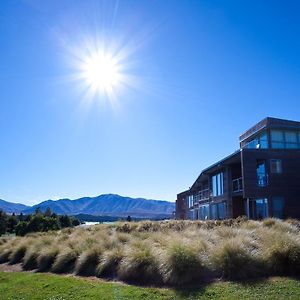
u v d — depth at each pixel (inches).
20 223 1494.8
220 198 1279.5
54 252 559.2
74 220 2145.7
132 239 547.2
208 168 1341.0
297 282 329.4
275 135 1143.6
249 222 680.4
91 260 482.6
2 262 670.5
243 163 1039.6
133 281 393.7
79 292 366.6
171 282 361.4
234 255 367.2
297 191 1053.8
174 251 374.6
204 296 312.2
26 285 422.6
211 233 525.3
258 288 319.0
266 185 1039.0
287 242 377.4
